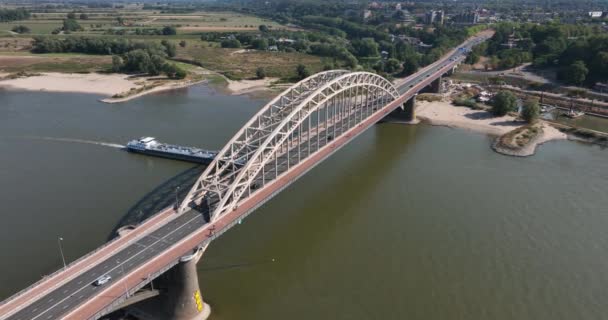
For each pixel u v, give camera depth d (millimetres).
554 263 74125
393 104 143000
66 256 74250
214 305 64688
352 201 95250
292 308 64500
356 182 104938
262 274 71188
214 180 80312
